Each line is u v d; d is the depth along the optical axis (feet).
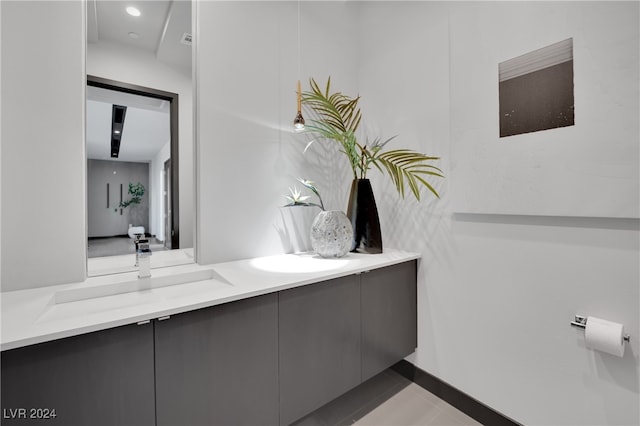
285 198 5.88
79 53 3.94
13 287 3.56
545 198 3.96
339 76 6.74
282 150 5.83
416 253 5.83
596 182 3.52
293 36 5.99
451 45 5.02
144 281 4.06
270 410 3.70
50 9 3.77
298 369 3.97
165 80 4.65
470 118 4.77
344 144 5.86
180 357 3.05
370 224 5.82
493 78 4.48
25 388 2.37
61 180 3.83
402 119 6.07
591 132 3.55
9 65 3.54
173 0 4.70
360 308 4.74
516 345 4.41
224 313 3.31
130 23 4.41
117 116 4.30
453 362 5.24
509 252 4.47
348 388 4.56
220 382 3.30
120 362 2.73
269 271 4.44
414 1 5.82
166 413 2.97
